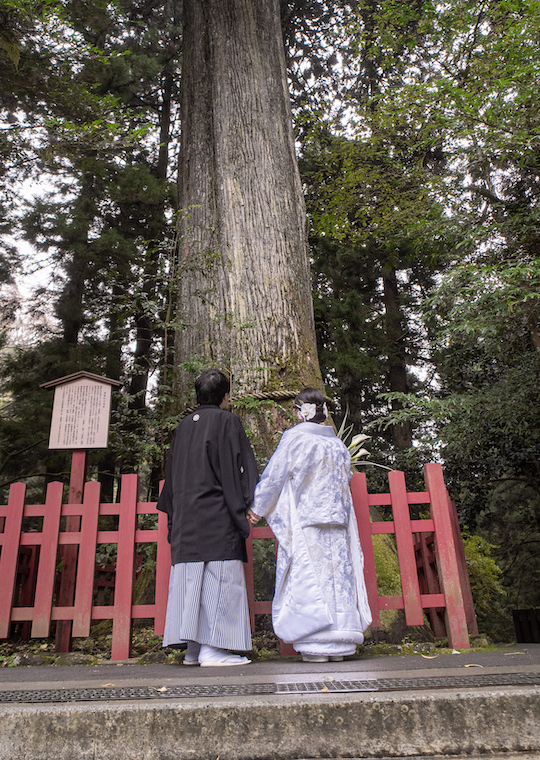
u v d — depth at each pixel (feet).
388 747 4.64
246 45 24.77
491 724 4.73
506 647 11.03
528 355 21.95
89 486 10.89
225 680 6.17
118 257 33.65
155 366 19.72
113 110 21.49
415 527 10.54
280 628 8.61
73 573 11.50
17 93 21.54
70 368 30.50
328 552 8.75
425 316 18.69
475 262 20.47
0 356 32.27
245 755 4.58
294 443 9.23
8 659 10.42
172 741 4.61
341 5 37.09
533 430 23.11
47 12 18.74
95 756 4.58
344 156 33.53
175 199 37.32
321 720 4.71
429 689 5.17
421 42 26.07
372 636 12.17
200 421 9.34
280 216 21.53
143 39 43.01
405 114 25.41
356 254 41.22
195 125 26.04
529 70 17.38
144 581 16.30
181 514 8.76
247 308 19.61
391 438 39.32
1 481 29.25
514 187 23.76
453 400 19.30
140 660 9.96
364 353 37.81
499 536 42.55
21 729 4.68
